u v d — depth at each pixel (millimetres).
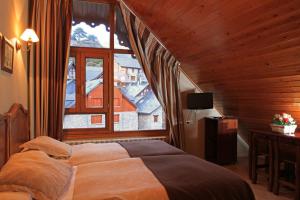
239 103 4590
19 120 2758
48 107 3975
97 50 4496
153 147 3117
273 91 3604
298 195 3195
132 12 4453
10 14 2713
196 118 5242
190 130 5195
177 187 1803
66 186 1885
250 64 3463
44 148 2621
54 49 3986
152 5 3732
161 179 1964
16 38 2975
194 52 4195
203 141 5277
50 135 3992
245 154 5680
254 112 4453
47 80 3938
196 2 3070
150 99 4902
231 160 4926
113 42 4574
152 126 4934
